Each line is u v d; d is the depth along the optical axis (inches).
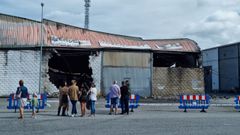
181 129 524.1
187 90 1621.6
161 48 1660.9
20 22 1498.5
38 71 1451.8
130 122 633.0
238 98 1034.1
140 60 1579.7
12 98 895.1
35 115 777.6
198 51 1722.4
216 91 2551.7
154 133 477.7
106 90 1521.9
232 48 2397.9
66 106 776.9
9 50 1454.2
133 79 1558.8
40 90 1438.2
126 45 1609.3
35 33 1487.5
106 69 1531.7
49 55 1470.2
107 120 673.0
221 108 1088.2
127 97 831.7
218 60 2536.9
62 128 535.5
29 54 1457.9
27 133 475.2
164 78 1598.2
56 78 1587.1
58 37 1502.2
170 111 970.1
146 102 1301.7
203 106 974.4
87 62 1610.5
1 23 1476.4
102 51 1536.7
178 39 1747.0
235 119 698.8
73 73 1611.7
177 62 1815.9
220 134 467.2
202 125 581.6
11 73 1448.1
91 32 1594.5
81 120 673.0
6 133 473.7
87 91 826.2
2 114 802.2
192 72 1640.0
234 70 2368.4
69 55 1545.3
